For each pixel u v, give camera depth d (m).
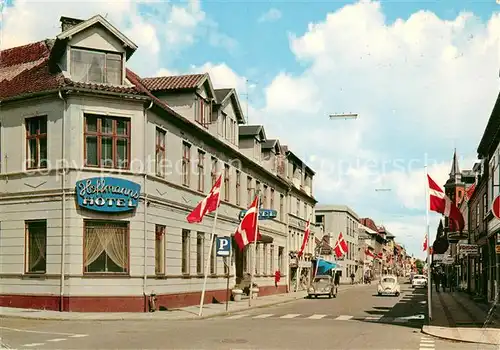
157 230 28.33
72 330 18.83
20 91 26.75
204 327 20.38
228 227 38.12
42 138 26.69
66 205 25.55
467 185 68.12
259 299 40.47
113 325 20.88
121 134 26.69
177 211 30.31
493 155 34.16
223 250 28.75
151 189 27.53
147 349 14.25
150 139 27.64
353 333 18.84
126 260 26.23
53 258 25.61
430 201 23.64
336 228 92.94
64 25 29.23
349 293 54.84
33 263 26.34
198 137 33.25
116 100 26.45
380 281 50.50
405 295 50.47
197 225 32.97
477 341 17.28
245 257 41.91
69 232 25.39
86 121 26.16
